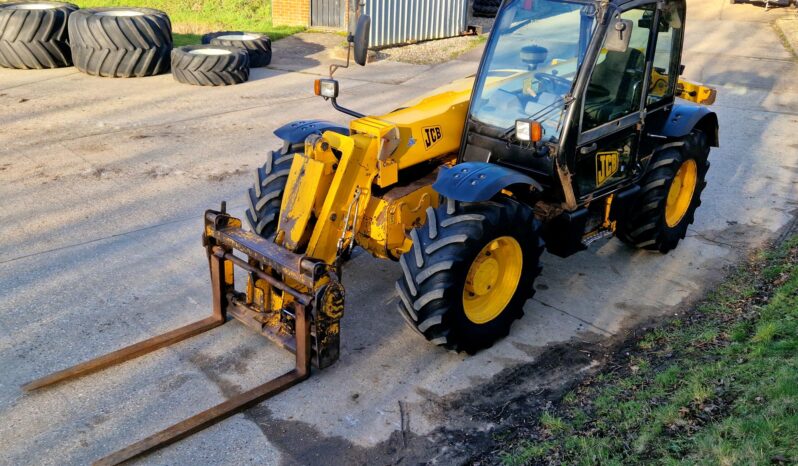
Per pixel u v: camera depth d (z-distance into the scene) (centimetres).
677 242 623
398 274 577
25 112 985
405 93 1150
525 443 383
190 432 387
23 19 1184
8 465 365
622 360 464
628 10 470
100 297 527
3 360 448
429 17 1622
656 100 552
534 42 467
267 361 458
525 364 462
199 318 504
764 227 672
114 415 404
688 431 361
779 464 312
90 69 1182
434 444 388
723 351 446
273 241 458
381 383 440
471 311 464
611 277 582
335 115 1014
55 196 711
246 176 779
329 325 427
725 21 1875
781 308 494
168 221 662
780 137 935
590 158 493
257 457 376
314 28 1681
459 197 415
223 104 1059
